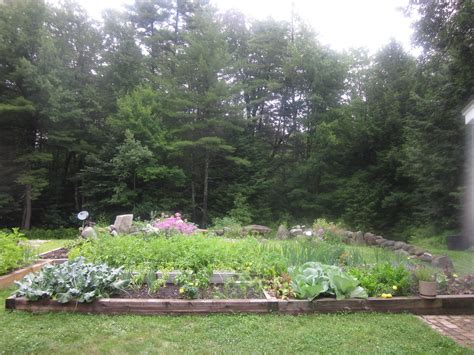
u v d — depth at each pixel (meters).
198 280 4.12
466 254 8.39
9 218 16.58
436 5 9.36
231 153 17.44
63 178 18.56
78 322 3.40
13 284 4.79
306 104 18.48
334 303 3.84
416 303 3.94
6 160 15.84
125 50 18.05
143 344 2.96
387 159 15.34
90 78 18.05
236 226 11.27
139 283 4.33
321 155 16.84
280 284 4.27
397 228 14.96
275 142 19.83
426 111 10.79
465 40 8.62
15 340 2.98
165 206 15.81
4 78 14.92
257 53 19.08
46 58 15.12
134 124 15.30
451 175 10.47
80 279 3.83
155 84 18.14
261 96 19.09
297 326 3.41
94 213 15.79
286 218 16.81
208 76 16.16
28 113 15.25
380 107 16.44
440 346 3.00
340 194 16.33
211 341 3.04
